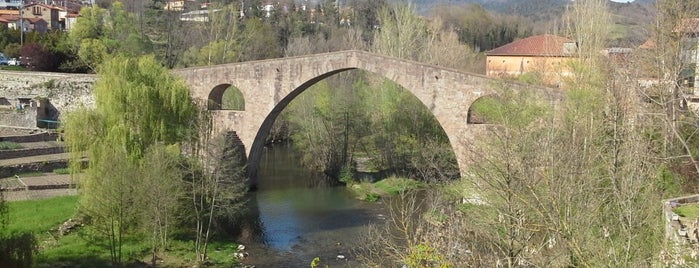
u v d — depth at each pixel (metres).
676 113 30.64
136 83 36.69
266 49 96.00
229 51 81.44
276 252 34.84
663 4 34.28
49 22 119.75
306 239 37.44
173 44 86.56
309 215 43.22
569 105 33.38
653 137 29.50
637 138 21.70
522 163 19.45
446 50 73.06
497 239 20.19
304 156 62.28
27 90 59.97
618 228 18.34
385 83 59.31
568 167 19.42
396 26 74.62
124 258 31.08
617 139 21.30
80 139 34.56
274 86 49.72
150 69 38.16
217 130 49.72
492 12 142.00
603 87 31.17
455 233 23.41
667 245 18.36
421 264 17.86
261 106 50.28
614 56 36.97
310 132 60.03
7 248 23.78
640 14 49.59
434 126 58.09
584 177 19.70
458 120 44.56
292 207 45.50
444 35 83.50
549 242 19.16
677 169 28.72
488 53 78.19
